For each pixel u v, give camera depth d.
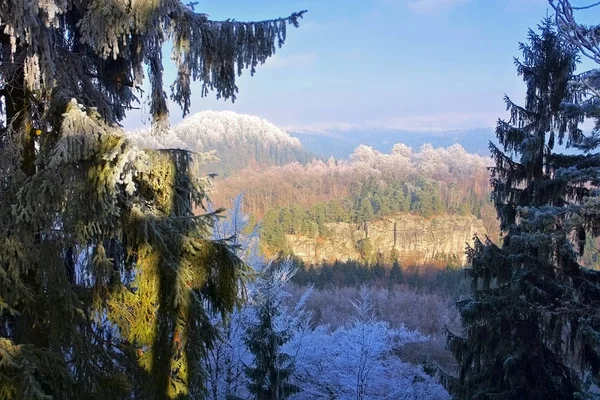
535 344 7.12
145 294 3.28
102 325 3.83
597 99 5.71
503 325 7.20
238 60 3.70
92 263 3.21
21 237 2.95
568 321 6.94
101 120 3.01
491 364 7.60
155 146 3.81
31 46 2.87
